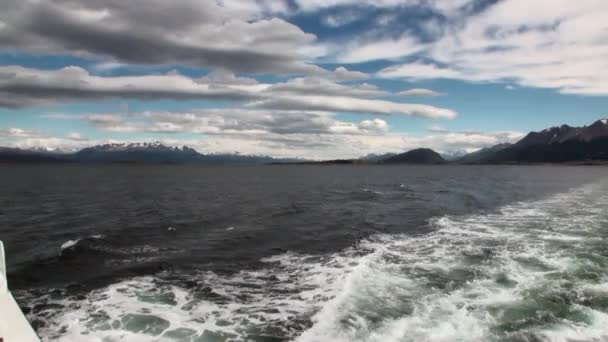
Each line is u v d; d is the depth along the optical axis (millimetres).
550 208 36438
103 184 78750
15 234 25172
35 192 58094
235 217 33406
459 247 20062
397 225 28625
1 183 77750
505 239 21688
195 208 40062
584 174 139375
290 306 12625
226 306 12703
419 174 151250
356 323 10805
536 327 10047
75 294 13836
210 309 12430
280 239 23766
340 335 10117
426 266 16484
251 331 10820
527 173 153875
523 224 27062
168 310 12320
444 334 9805
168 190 65375
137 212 36500
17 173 128875
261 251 20562
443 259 17641
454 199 48781
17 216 33531
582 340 9297
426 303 12102
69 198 49688
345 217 33188
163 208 39875
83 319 11570
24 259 18594
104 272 16531
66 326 11094
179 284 15031
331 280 15281
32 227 27875
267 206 42000
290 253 20078
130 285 14859
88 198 49969
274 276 16031
